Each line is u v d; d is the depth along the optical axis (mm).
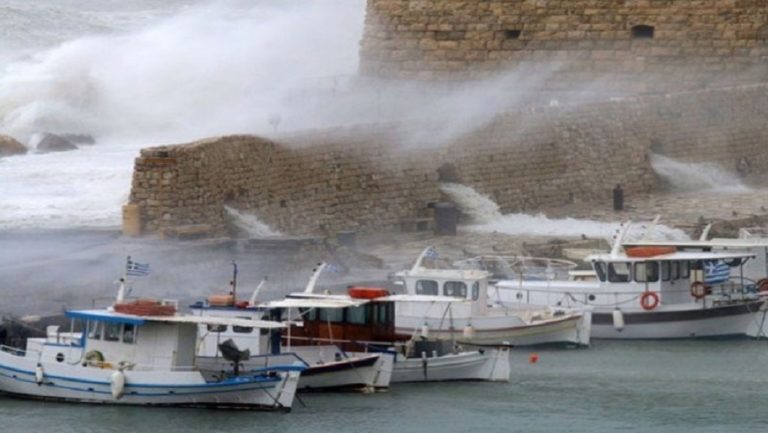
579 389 193625
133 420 175500
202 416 177625
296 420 177875
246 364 182000
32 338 184500
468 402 187000
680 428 179875
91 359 179875
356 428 176250
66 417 175750
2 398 181250
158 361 179500
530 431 177625
